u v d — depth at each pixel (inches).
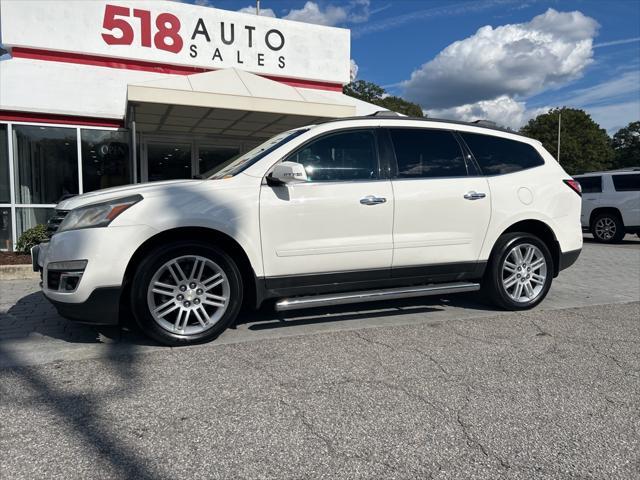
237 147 481.4
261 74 494.0
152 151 444.1
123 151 414.6
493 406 116.0
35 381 129.6
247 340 163.6
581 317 196.5
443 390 124.6
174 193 154.2
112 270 144.6
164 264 150.6
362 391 123.6
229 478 87.4
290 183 164.2
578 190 214.4
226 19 473.4
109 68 434.6
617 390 125.7
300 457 94.1
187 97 330.0
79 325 182.4
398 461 93.1
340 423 107.3
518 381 130.8
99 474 88.0
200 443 98.8
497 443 99.7
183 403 116.5
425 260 182.5
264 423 107.0
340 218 168.7
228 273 157.9
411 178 181.8
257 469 90.2
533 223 206.1
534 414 112.3
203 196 155.1
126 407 114.4
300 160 169.0
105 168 407.2
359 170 175.5
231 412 112.0
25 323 185.5
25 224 375.9
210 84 349.1
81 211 150.9
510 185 197.9
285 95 365.7
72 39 419.2
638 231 507.2
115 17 431.8
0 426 105.3
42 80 393.4
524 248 201.9
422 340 164.7
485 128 203.6
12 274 285.3
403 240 177.9
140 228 147.1
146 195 152.3
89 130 398.0
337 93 533.6
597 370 139.1
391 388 125.6
